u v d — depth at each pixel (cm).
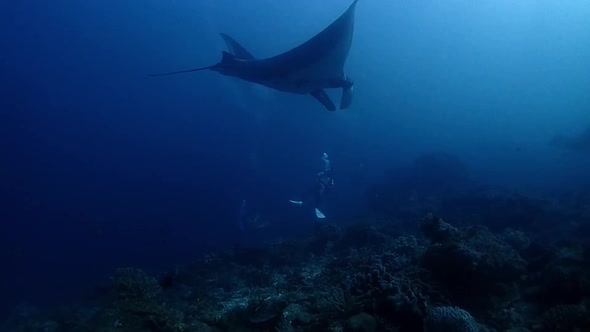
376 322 427
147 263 1703
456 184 1848
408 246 761
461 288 480
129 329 548
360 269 605
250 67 860
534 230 964
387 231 1087
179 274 952
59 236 2525
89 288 1274
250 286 797
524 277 538
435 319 387
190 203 2678
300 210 2191
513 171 2697
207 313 624
